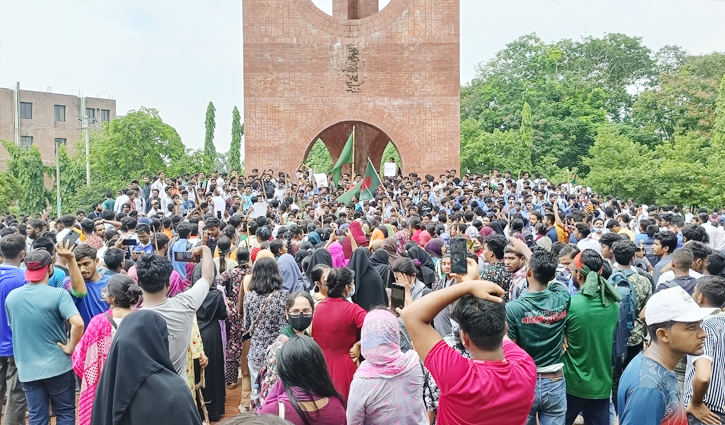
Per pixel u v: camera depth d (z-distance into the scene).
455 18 29.19
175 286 7.28
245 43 28.97
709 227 15.40
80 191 47.53
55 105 67.44
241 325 9.07
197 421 4.18
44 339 6.51
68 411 6.73
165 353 4.20
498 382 3.63
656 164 36.97
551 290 5.76
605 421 6.02
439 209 19.67
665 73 51.41
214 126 73.31
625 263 7.61
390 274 8.41
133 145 51.22
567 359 6.02
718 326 5.23
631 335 7.39
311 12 29.03
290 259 9.20
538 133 48.56
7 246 7.27
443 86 29.30
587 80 56.19
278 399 4.34
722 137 37.69
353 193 21.25
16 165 53.00
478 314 3.69
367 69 29.22
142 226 10.54
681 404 4.18
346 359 6.45
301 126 29.14
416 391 5.02
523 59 56.28
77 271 6.95
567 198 22.75
